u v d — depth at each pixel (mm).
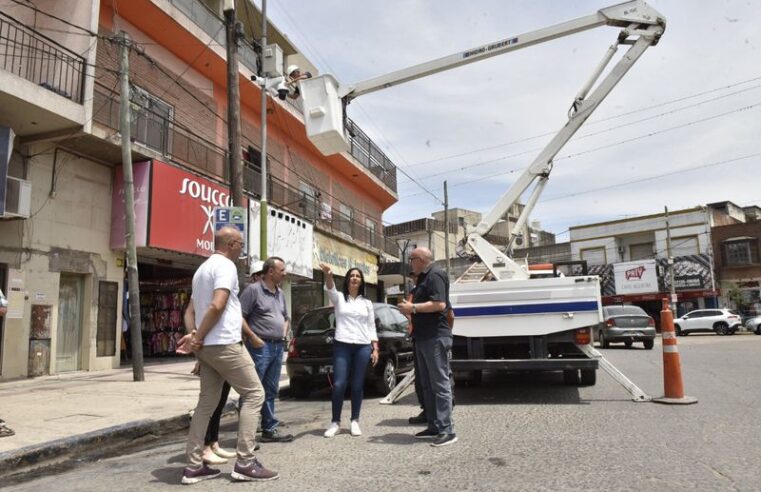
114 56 13016
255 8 19625
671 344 7398
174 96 15125
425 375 5625
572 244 44312
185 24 14328
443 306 5371
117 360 12688
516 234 10391
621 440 5191
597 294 7543
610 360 14492
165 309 16500
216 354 4184
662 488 3748
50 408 7211
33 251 10820
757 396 7754
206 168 15734
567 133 10164
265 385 5668
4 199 9625
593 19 10109
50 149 11359
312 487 3982
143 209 12414
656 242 40938
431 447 5148
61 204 11508
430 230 42344
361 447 5242
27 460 4918
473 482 3990
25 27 10367
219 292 4141
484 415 6750
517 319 7766
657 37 9969
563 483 3906
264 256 11609
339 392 5887
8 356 10211
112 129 11648
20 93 9719
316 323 9461
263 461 4809
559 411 6848
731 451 4715
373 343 6113
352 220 25781
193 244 13633
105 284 12523
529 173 10195
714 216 40500
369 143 27812
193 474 4219
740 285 37438
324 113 7871
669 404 7109
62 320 11609
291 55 23812
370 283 27516
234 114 10719
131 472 4684
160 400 7891
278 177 20438
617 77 10094
